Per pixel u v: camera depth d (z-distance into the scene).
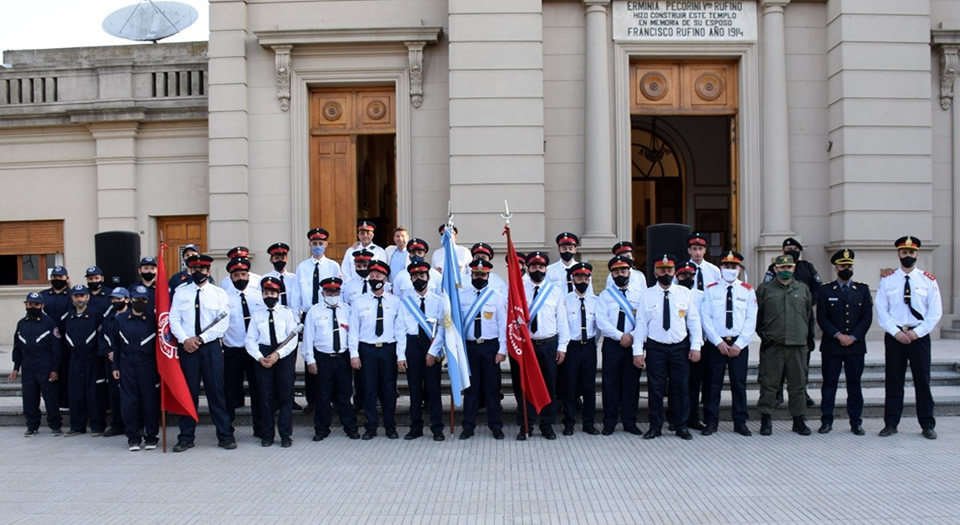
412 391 8.99
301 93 13.82
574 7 13.67
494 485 7.00
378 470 7.58
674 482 7.03
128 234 10.48
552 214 13.58
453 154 13.04
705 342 9.11
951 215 14.07
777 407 9.80
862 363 9.04
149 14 16.44
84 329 9.51
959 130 14.02
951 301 14.06
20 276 15.46
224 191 13.64
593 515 6.14
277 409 9.88
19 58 16.11
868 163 13.19
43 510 6.46
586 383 9.10
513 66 13.05
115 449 8.74
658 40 13.57
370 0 13.83
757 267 13.62
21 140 15.33
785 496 6.58
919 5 13.28
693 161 18.95
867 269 13.17
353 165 14.04
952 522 5.91
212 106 13.70
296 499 6.67
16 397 11.16
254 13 13.88
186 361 8.69
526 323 8.76
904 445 8.42
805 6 13.80
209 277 9.23
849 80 13.19
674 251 10.07
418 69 13.60
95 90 15.16
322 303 9.15
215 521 6.12
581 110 13.63
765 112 13.61
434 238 13.66
